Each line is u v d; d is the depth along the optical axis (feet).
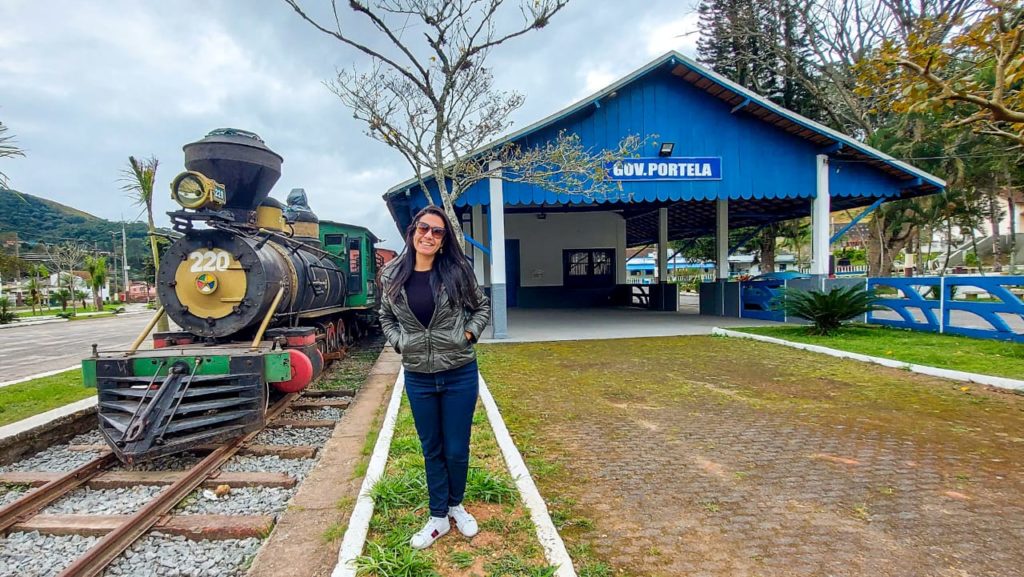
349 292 35.68
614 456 13.42
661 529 9.70
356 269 37.63
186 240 20.04
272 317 21.61
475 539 9.05
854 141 37.42
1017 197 82.89
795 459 13.01
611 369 24.61
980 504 10.52
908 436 14.57
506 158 34.24
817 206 39.99
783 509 10.41
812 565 8.49
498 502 10.43
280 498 12.67
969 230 75.20
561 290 64.90
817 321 33.76
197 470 13.64
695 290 130.93
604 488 11.50
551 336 36.22
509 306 64.34
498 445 13.66
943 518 9.98
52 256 168.35
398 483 10.84
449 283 8.46
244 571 9.68
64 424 17.76
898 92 25.21
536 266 64.75
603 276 65.41
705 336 35.14
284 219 27.02
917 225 61.00
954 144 52.26
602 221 65.10
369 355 34.45
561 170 32.01
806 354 27.45
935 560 8.59
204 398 17.02
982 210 68.59
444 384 8.79
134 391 16.08
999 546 8.98
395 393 19.29
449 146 29.89
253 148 21.15
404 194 35.50
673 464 12.82
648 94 38.22
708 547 9.07
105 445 16.90
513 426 15.98
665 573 8.32
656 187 38.42
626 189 38.06
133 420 14.07
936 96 22.38
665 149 37.68
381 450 13.11
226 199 21.27
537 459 13.25
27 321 86.28
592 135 37.52
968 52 30.19
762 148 39.45
